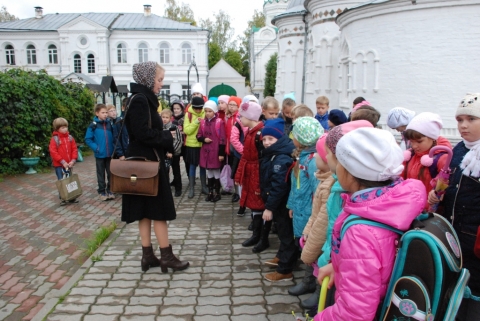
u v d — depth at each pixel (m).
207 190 7.70
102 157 7.27
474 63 11.06
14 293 3.77
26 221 6.07
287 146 3.98
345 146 1.77
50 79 11.62
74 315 3.28
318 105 6.76
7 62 40.97
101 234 5.11
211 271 4.14
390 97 12.48
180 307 3.41
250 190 4.72
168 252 4.11
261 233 4.79
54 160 7.18
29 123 10.15
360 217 1.70
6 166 9.91
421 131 3.08
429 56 11.58
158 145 3.85
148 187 3.72
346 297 1.63
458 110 2.48
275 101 4.98
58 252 4.82
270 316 3.26
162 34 40.59
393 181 1.78
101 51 39.91
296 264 4.30
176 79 41.53
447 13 11.15
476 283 2.31
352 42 13.81
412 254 1.59
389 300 1.64
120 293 3.66
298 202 3.51
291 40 23.14
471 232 2.33
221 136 6.91
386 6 12.13
